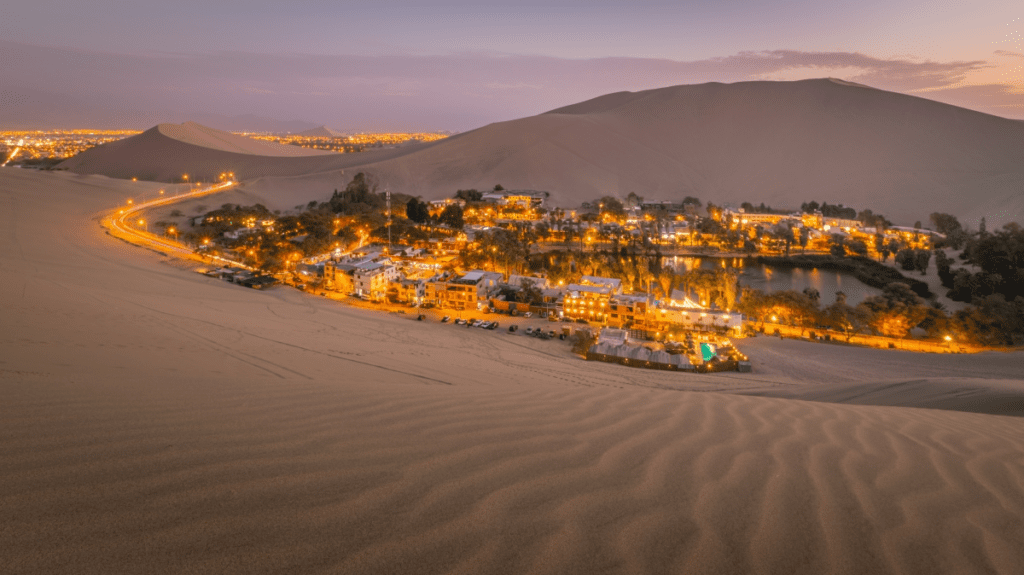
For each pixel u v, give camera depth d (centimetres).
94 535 275
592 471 441
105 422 459
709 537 339
